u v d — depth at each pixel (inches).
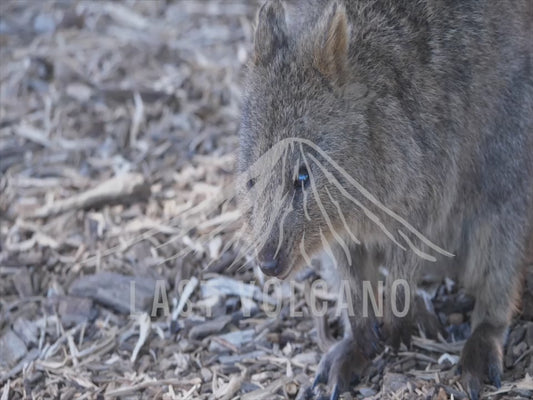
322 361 413.4
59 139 582.9
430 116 391.5
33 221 518.6
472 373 398.9
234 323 451.2
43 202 532.4
